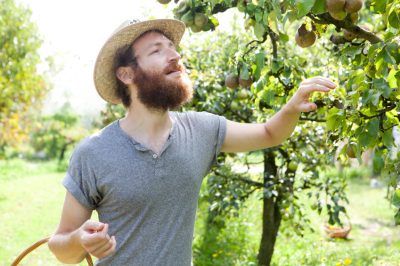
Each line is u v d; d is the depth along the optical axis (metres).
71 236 1.68
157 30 1.97
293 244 6.04
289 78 2.56
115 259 1.80
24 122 12.23
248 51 2.38
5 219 7.50
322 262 5.09
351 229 7.25
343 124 2.01
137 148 1.79
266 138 2.01
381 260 5.04
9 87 9.25
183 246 1.83
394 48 1.87
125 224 1.79
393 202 2.20
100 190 1.79
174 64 1.89
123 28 1.89
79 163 1.81
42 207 8.45
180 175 1.82
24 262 5.54
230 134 2.03
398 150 2.27
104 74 2.02
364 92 1.96
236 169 4.99
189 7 2.22
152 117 1.85
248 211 7.05
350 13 1.92
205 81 4.17
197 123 1.97
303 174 4.53
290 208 4.30
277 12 1.94
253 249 5.77
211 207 4.34
